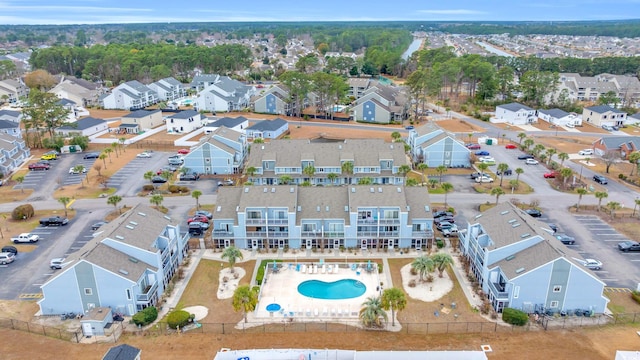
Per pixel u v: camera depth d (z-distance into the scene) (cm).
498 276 6481
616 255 7600
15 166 11988
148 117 15762
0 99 19900
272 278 7044
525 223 6669
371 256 7631
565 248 6550
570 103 18825
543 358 5256
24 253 7700
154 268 6469
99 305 6138
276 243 7862
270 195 7812
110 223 7331
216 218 7800
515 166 12006
